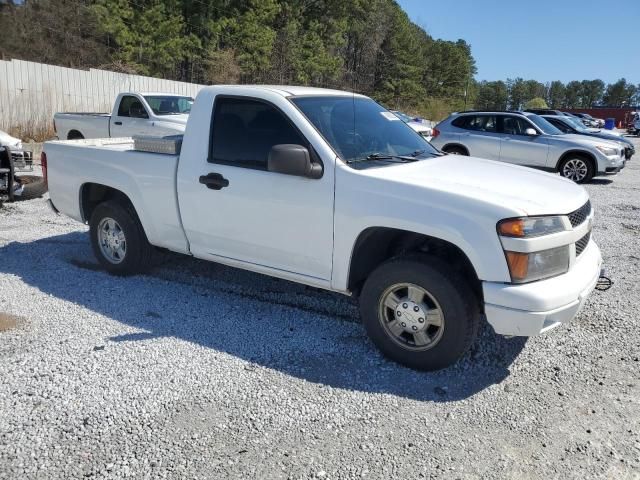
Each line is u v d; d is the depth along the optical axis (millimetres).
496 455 2809
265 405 3195
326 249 3811
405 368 3668
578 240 3559
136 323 4250
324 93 4449
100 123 12703
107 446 2803
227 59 34312
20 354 3707
